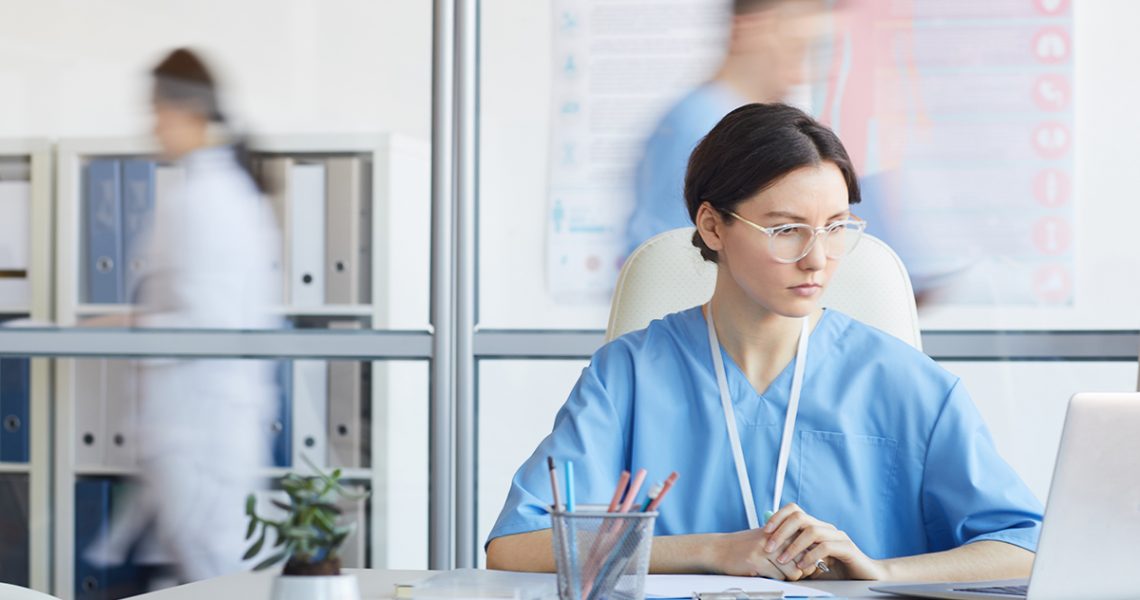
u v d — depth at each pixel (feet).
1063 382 10.66
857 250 5.95
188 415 11.27
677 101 11.02
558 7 11.09
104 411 11.35
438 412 10.91
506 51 11.11
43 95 11.49
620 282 6.15
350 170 11.20
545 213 11.11
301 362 11.19
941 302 10.77
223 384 11.23
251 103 11.34
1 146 11.50
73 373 11.39
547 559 4.57
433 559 10.87
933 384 5.19
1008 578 4.52
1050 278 10.69
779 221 4.85
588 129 11.08
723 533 4.52
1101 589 3.60
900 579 4.42
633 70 11.04
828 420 5.15
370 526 11.10
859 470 5.10
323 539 3.16
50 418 11.40
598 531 3.38
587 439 5.10
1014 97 10.72
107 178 11.37
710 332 5.35
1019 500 4.87
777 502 5.04
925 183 10.78
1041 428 10.68
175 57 11.40
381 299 11.14
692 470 5.15
